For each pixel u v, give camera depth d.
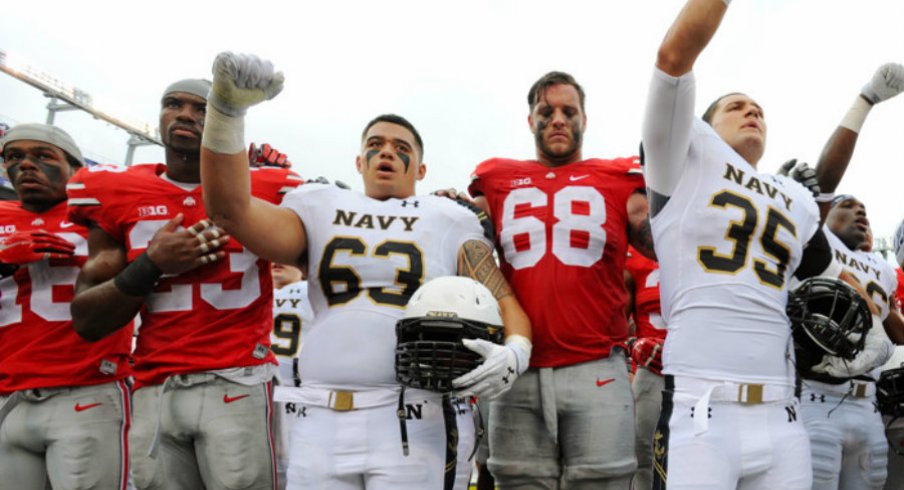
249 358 3.11
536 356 3.12
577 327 3.11
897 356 4.67
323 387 2.62
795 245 2.65
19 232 3.53
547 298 3.13
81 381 3.48
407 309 2.49
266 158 3.67
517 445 3.13
